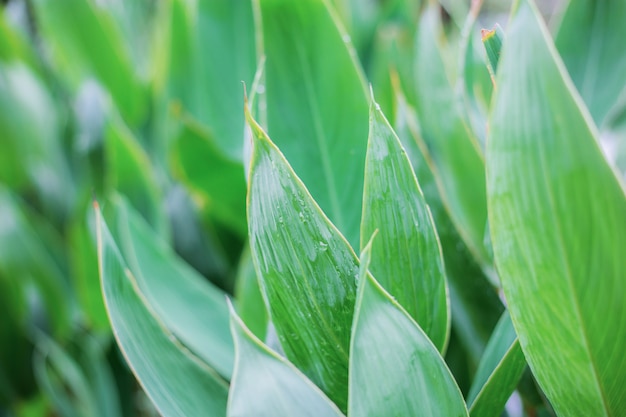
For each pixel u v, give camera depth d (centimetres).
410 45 142
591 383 65
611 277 61
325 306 68
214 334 102
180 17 148
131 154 130
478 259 88
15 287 151
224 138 133
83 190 146
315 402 63
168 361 79
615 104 98
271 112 85
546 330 64
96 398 131
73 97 180
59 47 175
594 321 62
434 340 73
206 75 133
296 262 67
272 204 66
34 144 179
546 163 59
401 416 62
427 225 70
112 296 76
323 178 84
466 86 96
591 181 59
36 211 182
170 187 160
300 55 84
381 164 68
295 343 71
